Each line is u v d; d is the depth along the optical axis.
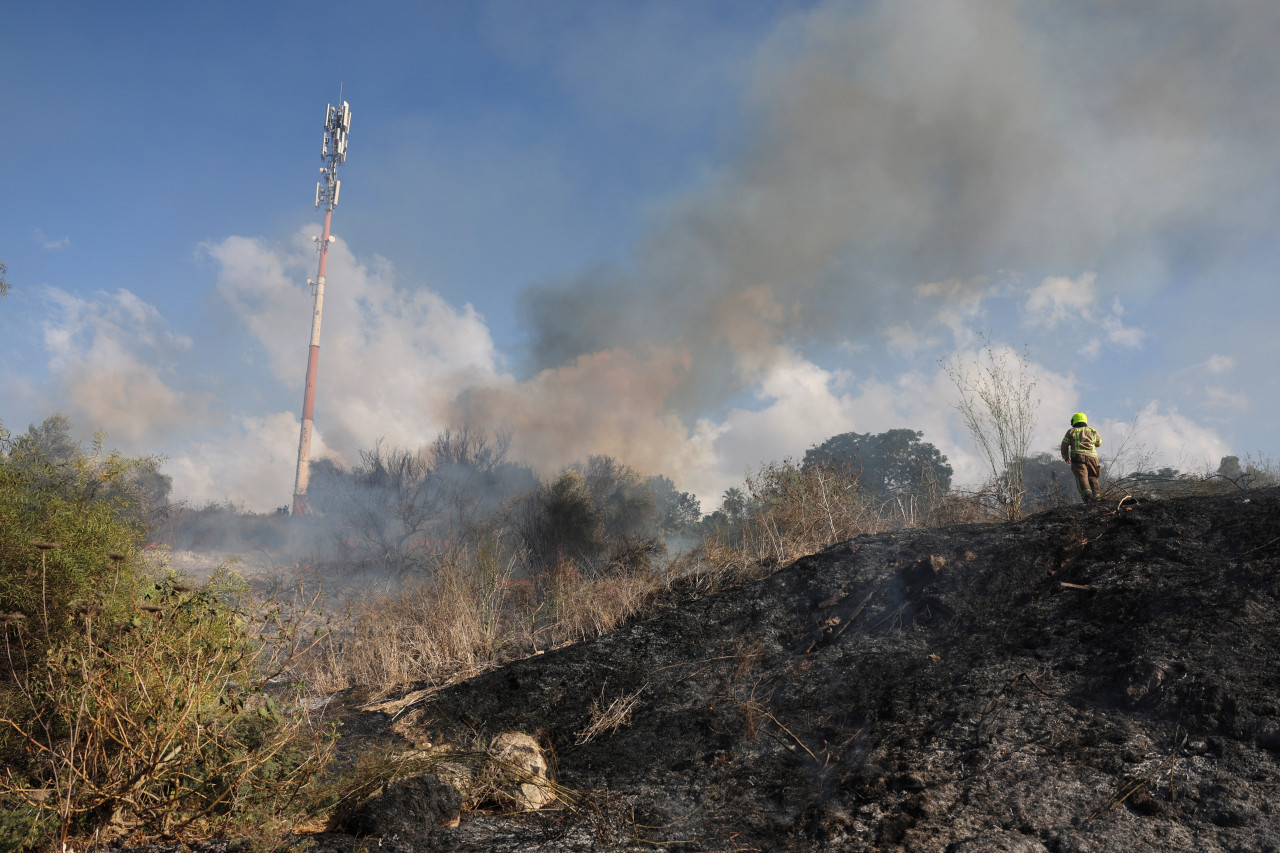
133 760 3.22
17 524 4.72
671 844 3.53
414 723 5.83
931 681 4.96
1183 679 4.09
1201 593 4.85
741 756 4.71
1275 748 3.52
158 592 4.02
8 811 2.97
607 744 5.25
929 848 3.17
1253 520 5.51
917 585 6.36
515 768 4.26
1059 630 5.09
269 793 3.39
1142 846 3.04
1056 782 3.57
